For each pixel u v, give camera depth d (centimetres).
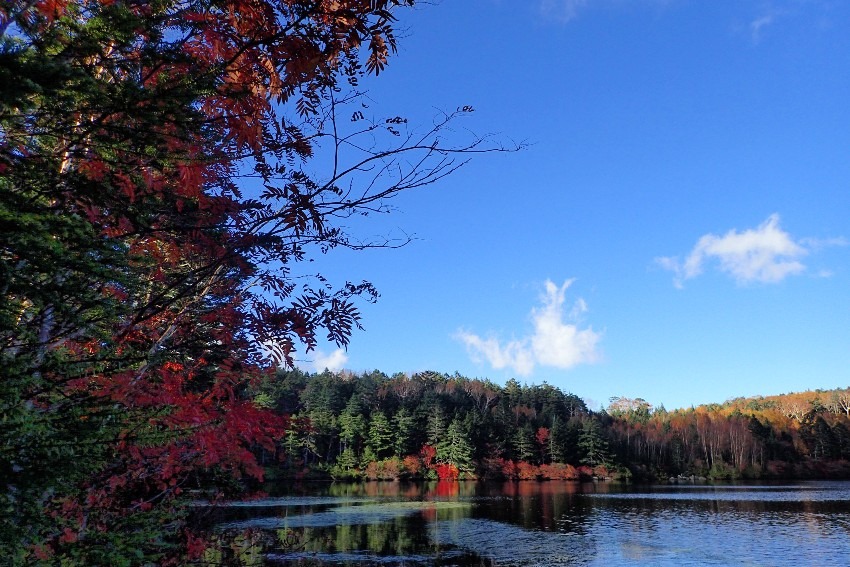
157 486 562
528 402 9969
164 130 288
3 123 251
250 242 374
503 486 5612
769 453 8594
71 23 241
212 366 559
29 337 277
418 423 7200
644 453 8094
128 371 394
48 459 268
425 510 3141
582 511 3206
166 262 433
